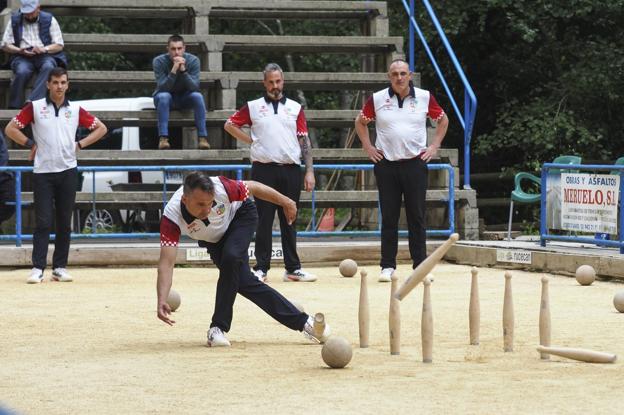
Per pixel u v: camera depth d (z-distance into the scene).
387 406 8.18
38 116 18.00
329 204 23.56
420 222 17.92
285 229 18.41
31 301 15.52
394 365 10.02
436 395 8.58
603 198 19.45
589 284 17.45
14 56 23.61
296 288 17.28
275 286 17.61
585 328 12.35
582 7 29.53
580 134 29.38
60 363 10.29
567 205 20.42
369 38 25.94
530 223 30.52
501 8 30.97
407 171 17.83
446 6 30.70
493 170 33.81
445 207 23.94
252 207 11.50
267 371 9.74
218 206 11.09
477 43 32.53
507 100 32.28
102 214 27.27
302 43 25.78
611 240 19.81
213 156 23.50
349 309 14.45
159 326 12.95
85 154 22.98
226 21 37.59
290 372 9.68
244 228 11.39
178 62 23.20
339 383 9.12
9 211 21.45
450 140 33.97
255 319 13.55
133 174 26.64
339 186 36.50
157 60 23.47
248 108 18.02
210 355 10.71
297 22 36.66
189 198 10.78
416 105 17.80
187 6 25.73
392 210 18.06
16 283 18.12
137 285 17.86
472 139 33.34
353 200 23.09
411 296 15.98
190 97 23.45
